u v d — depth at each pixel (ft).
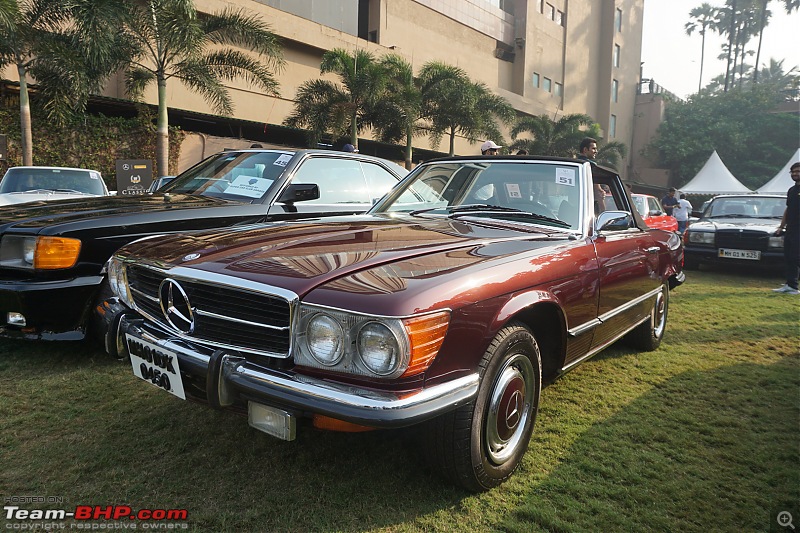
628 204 12.73
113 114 54.24
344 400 5.65
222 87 42.04
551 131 85.97
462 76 58.29
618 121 137.28
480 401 6.85
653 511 7.11
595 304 9.55
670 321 18.34
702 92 142.51
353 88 50.29
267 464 7.93
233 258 7.13
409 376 5.81
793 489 7.71
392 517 6.80
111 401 9.90
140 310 7.89
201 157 53.26
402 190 11.89
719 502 7.37
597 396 11.16
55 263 10.88
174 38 36.99
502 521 6.79
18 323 11.03
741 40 198.49
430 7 87.92
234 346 6.66
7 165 42.47
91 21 32.71
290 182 14.61
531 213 10.18
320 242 7.75
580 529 6.66
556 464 8.27
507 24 106.01
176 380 6.87
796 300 22.33
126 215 11.84
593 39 128.26
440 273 6.55
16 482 7.29
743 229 29.04
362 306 5.74
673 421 9.96
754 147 127.34
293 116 52.11
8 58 36.06
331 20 70.85
